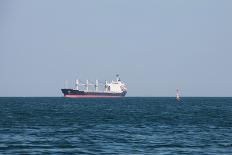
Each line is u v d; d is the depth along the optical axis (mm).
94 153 113125
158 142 134875
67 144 129375
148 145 128125
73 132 164625
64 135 153375
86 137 147250
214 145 128750
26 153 112938
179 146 126438
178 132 167250
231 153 113938
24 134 156250
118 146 125688
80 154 111875
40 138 143625
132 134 158125
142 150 118250
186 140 140500
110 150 118000
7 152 114250
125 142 134500
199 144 130875
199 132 167750
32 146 125062
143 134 158500
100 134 157500
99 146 125562
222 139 143500
